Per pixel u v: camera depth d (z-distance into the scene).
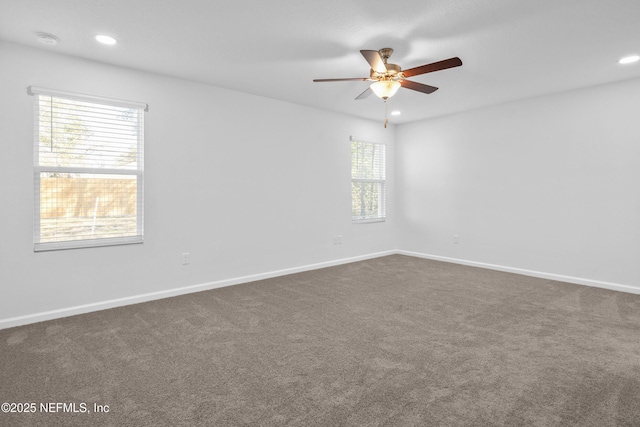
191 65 3.50
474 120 5.33
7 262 2.97
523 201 4.84
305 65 3.50
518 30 2.75
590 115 4.21
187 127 3.95
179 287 3.95
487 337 2.73
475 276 4.75
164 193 3.81
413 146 6.17
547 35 2.84
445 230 5.77
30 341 2.67
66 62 3.20
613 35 2.83
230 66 3.53
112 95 3.45
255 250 4.59
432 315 3.23
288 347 2.56
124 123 3.55
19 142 3.00
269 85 4.14
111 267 3.50
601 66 3.53
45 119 3.14
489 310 3.37
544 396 1.93
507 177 4.99
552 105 4.52
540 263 4.70
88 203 3.39
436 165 5.85
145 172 3.67
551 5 2.39
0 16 2.53
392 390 1.99
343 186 5.65
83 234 3.37
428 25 2.67
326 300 3.70
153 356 2.42
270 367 2.26
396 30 2.75
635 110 3.91
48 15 2.52
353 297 3.81
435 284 4.34
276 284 4.37
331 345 2.59
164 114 3.78
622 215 4.03
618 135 4.03
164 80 3.77
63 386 2.04
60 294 3.22
